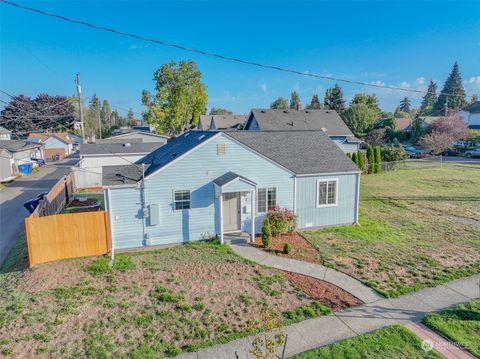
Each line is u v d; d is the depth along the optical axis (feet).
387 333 26.53
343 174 56.39
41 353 24.79
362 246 46.62
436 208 66.85
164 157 57.26
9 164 114.32
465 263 40.22
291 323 28.37
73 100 256.73
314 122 125.70
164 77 184.65
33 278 37.22
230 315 29.68
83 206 72.95
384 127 195.52
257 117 123.44
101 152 96.32
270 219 50.93
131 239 47.14
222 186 46.62
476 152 143.13
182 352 24.81
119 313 29.99
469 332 26.45
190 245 47.98
